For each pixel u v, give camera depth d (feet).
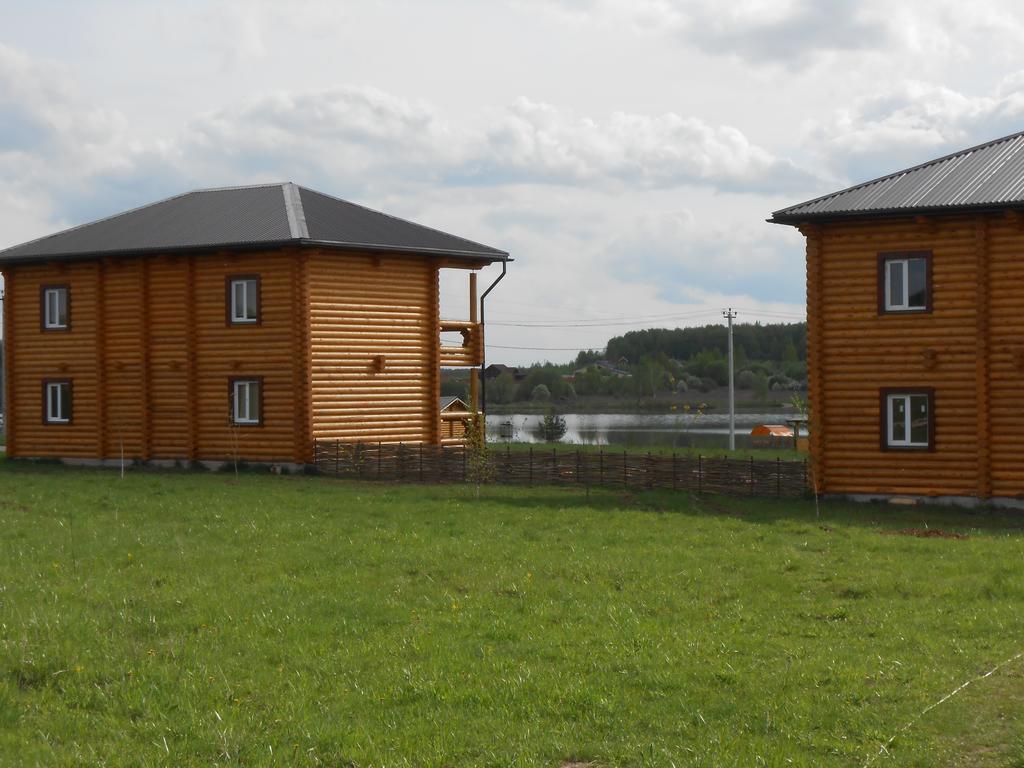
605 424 267.18
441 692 35.27
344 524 68.85
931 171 86.84
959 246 80.89
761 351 428.97
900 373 82.38
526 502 80.12
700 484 87.15
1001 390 79.82
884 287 82.99
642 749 30.50
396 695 35.09
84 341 116.67
